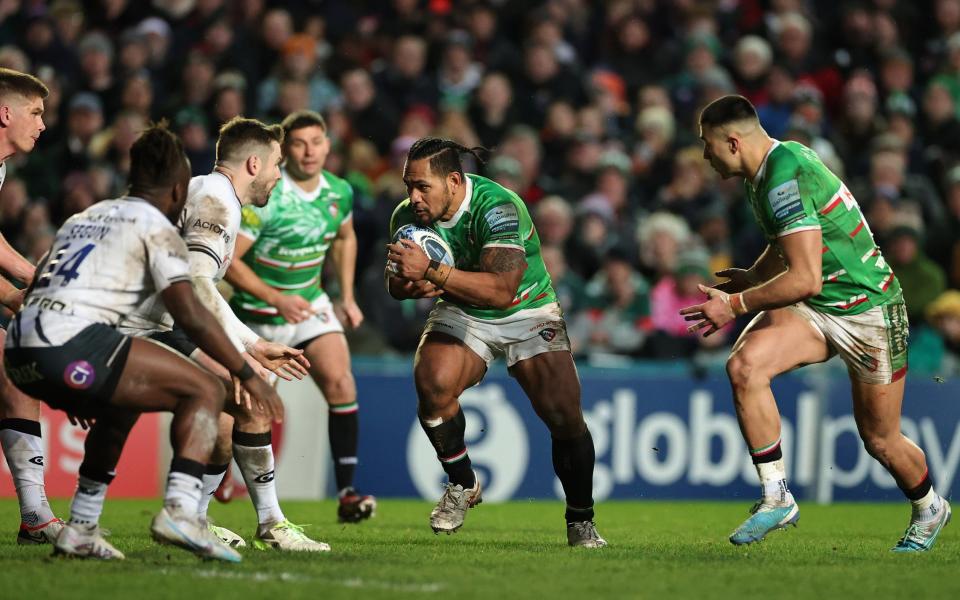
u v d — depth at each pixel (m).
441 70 50.00
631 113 52.44
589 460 22.22
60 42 48.03
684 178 47.00
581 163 47.09
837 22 56.84
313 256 28.52
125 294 17.14
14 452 20.55
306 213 28.09
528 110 49.72
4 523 25.28
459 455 23.06
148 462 35.16
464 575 17.22
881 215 44.25
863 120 52.38
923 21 58.75
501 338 22.27
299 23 52.19
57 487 34.12
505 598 15.24
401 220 22.39
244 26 50.69
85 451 17.81
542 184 46.62
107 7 51.78
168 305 17.03
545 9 52.72
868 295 21.17
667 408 38.09
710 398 38.41
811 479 38.72
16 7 50.00
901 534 27.69
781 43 54.53
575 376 22.14
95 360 16.78
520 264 21.17
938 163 51.19
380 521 29.25
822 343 21.53
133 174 17.72
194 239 19.17
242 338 18.97
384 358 37.19
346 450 28.62
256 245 27.98
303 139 27.69
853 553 21.48
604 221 44.38
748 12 57.72
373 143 47.75
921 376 38.78
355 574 17.05
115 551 18.00
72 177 43.16
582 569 18.20
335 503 34.75
